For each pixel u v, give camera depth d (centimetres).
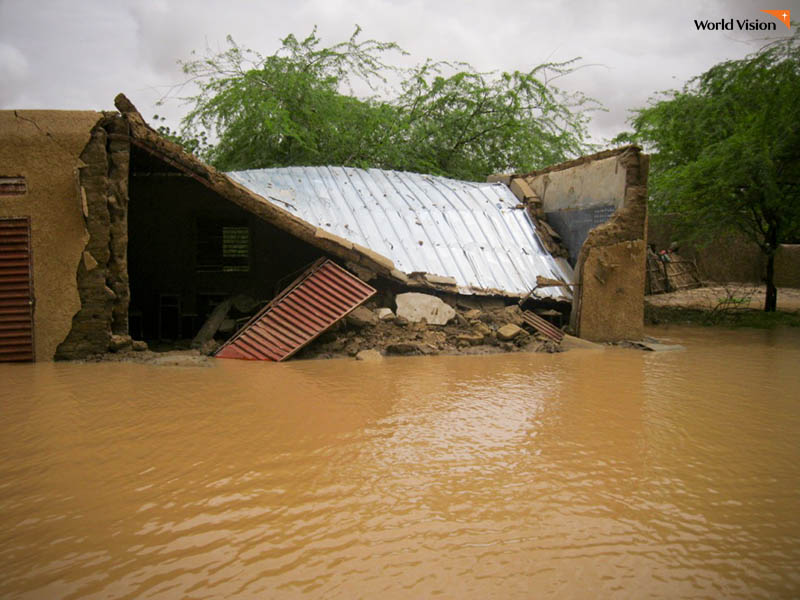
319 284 1106
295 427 593
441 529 383
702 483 464
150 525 383
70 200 957
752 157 1484
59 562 338
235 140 1950
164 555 347
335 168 1579
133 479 455
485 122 2227
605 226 1247
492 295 1289
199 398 705
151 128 1009
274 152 1953
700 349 1182
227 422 605
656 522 398
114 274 995
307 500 423
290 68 1953
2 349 939
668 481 468
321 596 309
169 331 1298
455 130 2255
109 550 352
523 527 387
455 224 1442
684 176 1647
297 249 1312
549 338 1220
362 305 1213
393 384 805
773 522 400
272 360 1014
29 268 947
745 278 2728
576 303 1273
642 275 1274
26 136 945
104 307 976
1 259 942
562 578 329
